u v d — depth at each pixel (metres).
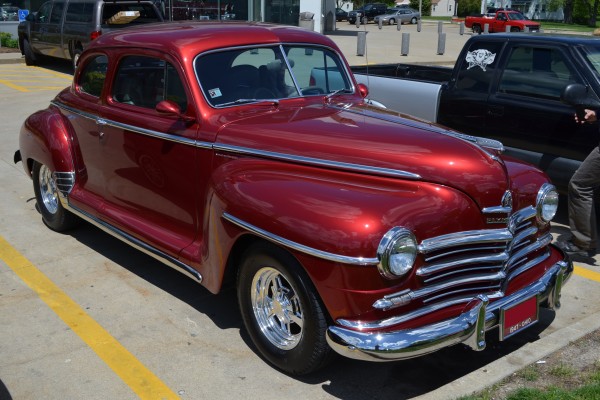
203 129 4.49
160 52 4.82
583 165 5.58
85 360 4.23
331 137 4.09
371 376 4.04
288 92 5.04
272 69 5.02
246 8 27.42
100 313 4.86
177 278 5.47
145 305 4.98
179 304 5.00
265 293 4.06
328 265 3.46
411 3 70.00
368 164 3.84
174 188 4.75
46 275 5.52
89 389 3.92
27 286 5.30
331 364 4.16
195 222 4.63
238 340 4.48
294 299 3.88
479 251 3.76
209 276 4.32
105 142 5.39
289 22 28.67
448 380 3.99
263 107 4.78
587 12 62.50
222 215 4.04
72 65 17.11
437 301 3.65
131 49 5.13
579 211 5.70
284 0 28.25
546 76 6.68
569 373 4.02
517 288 3.97
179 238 4.79
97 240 6.32
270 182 3.95
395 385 3.94
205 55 4.73
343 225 3.45
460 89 7.46
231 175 4.16
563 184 6.52
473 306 3.60
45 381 3.99
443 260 3.64
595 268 5.73
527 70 6.86
